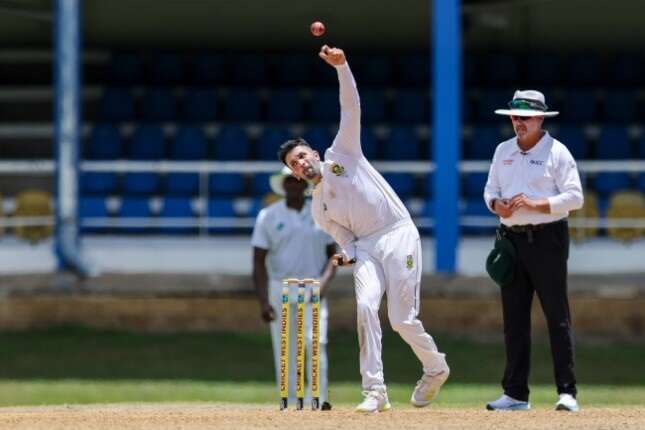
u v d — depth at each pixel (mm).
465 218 70688
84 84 87188
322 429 28719
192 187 77750
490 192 35750
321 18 82562
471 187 77125
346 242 32938
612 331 58406
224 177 77750
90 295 59156
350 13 81625
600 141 81375
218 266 68000
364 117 84188
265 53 87938
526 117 34688
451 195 59375
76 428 29484
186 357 55781
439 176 59500
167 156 80438
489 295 58125
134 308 59156
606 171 79438
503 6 82312
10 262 69375
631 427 29531
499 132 81125
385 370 54062
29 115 86312
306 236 42844
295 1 80000
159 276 61719
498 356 55938
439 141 59406
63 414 33406
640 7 81312
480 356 55812
